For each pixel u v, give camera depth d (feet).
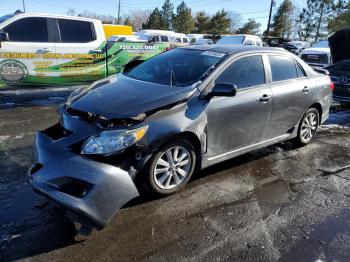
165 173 11.12
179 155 11.38
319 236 9.91
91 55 26.27
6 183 12.00
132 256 8.60
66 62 25.32
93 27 26.27
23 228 9.46
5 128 18.10
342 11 175.01
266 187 12.75
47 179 9.05
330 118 24.71
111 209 9.02
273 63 14.74
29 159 14.17
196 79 12.21
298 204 11.64
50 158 9.39
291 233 9.96
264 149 16.84
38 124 19.10
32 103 24.11
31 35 23.79
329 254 9.16
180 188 11.84
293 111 15.61
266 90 13.89
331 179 13.84
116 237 9.30
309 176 13.99
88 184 8.85
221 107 12.04
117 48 27.55
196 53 14.11
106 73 27.53
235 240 9.48
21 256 8.38
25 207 10.53
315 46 50.42
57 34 24.72
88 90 12.17
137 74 14.15
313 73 16.90
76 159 9.18
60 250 8.66
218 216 10.61
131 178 9.78
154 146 10.21
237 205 11.32
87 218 8.70
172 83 12.46
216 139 12.31
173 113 10.75
